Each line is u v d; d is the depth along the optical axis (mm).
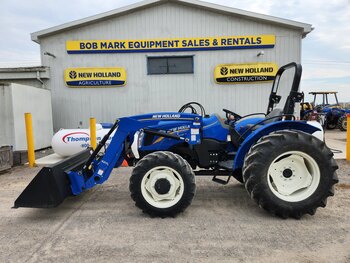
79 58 9266
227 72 9234
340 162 5941
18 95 6820
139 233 2688
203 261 2178
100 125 7328
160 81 9336
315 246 2383
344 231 2662
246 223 2883
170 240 2531
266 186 2924
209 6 8852
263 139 3029
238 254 2271
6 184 4598
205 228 2775
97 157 3561
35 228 2850
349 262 2131
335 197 3672
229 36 9148
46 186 2963
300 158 3041
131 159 3771
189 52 9234
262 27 9102
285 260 2170
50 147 8594
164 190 3051
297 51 9141
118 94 9375
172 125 3459
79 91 9352
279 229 2725
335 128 15961
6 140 6652
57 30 9008
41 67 9117
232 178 4707
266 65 9164
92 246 2445
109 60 9266
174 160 3021
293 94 3414
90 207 3451
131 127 3363
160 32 9188
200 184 4367
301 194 2971
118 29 9180
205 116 3994
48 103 8516
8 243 2533
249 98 9328
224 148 3570
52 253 2338
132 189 3055
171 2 9055
